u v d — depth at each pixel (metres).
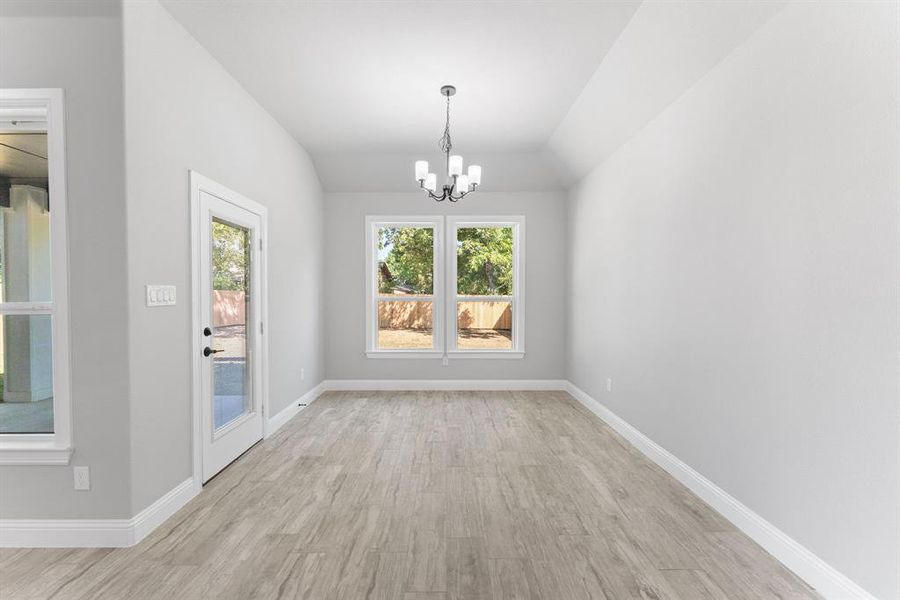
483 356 5.76
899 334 1.54
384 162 5.26
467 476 3.01
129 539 2.16
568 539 2.22
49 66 2.13
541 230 5.73
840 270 1.75
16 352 2.24
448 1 2.50
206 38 2.79
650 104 3.20
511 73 3.31
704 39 2.45
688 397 2.84
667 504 2.61
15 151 2.25
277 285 4.13
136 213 2.22
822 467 1.83
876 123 1.61
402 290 5.86
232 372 3.29
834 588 1.76
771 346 2.12
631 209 3.71
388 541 2.21
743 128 2.31
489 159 5.26
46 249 2.25
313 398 5.21
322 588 1.85
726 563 2.03
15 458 2.15
